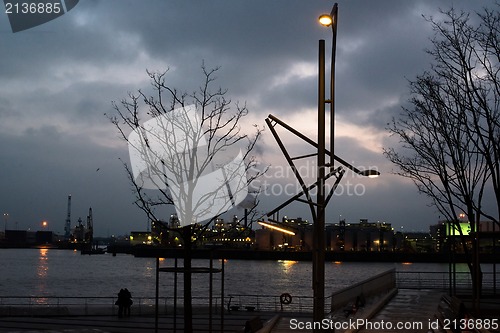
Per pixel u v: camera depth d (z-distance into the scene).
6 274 179.38
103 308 44.28
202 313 43.84
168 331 31.88
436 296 37.97
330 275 182.75
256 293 108.88
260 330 22.92
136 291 113.75
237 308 45.06
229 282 144.62
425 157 34.47
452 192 37.16
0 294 108.94
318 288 16.53
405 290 43.78
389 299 35.03
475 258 27.30
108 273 190.25
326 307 50.78
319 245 16.66
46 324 35.84
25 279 154.50
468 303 33.59
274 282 146.38
